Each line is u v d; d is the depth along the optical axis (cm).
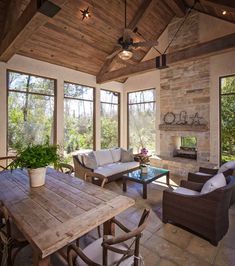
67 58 521
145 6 472
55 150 218
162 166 561
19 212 149
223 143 496
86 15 415
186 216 245
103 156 504
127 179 390
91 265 110
